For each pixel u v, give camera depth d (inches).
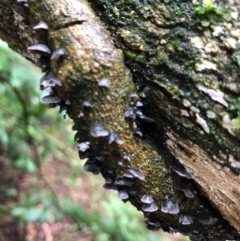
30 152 29.4
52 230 32.0
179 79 8.4
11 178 33.3
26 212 26.5
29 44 10.8
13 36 11.2
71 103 8.8
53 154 35.3
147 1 8.7
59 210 26.8
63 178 33.9
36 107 25.9
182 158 9.2
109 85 8.5
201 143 8.6
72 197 33.8
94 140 8.8
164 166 9.3
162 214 9.6
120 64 8.6
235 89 8.0
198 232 10.0
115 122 8.7
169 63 8.5
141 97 8.9
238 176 8.5
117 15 8.8
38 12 8.8
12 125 27.2
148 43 8.6
